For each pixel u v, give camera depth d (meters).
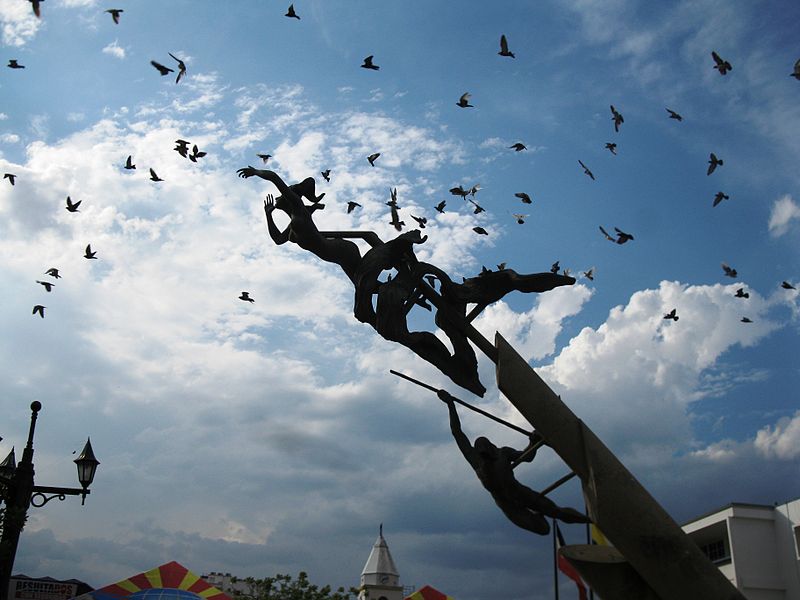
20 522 18.48
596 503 9.31
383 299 10.73
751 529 43.62
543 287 10.88
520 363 10.00
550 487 10.38
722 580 9.09
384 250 10.88
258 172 11.23
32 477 19.02
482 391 10.98
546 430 9.71
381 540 63.28
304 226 10.98
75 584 43.88
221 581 64.00
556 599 25.67
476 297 10.85
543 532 10.03
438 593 31.33
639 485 9.43
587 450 9.53
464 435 10.43
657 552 9.16
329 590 46.47
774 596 42.47
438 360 10.95
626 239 19.73
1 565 18.08
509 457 10.12
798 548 42.19
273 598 45.62
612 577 9.62
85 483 19.70
